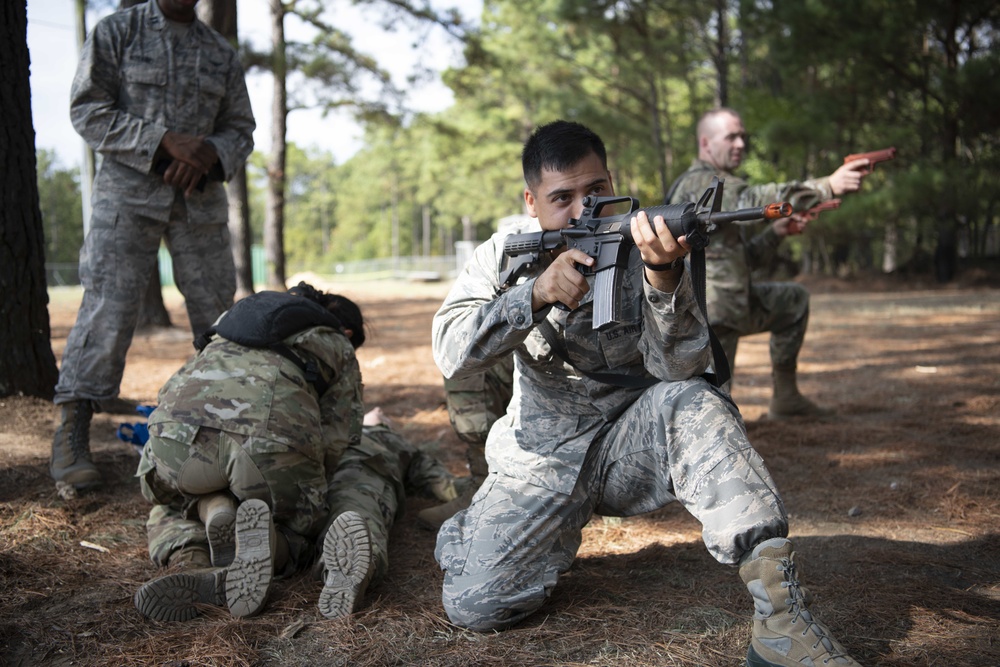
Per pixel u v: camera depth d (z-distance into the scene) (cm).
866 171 485
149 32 428
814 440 527
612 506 288
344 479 358
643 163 3042
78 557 337
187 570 300
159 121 427
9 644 264
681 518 395
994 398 638
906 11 1828
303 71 1841
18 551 337
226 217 459
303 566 323
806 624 222
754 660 229
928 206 1958
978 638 258
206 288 450
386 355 1026
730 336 535
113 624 277
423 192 6294
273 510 306
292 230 10006
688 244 224
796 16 1841
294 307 333
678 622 273
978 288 2117
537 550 272
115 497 409
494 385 393
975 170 1878
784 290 564
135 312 425
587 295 267
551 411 285
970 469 456
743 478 238
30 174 532
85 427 418
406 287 3045
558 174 262
